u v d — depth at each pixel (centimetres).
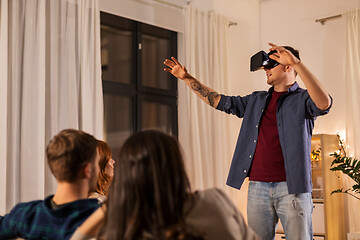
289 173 234
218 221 105
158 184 102
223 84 516
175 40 508
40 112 352
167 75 509
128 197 103
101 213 117
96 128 391
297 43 550
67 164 122
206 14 510
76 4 393
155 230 100
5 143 331
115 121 462
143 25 484
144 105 487
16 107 345
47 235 124
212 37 515
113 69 462
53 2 373
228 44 541
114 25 457
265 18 580
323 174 466
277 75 250
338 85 514
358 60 488
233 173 257
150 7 468
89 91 389
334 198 475
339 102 512
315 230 468
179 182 105
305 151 237
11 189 337
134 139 107
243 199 524
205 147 484
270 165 242
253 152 251
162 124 501
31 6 358
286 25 561
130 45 472
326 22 529
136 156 104
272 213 243
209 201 107
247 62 564
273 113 250
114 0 433
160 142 106
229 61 540
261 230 245
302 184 232
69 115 372
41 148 349
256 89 572
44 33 361
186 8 497
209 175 484
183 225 100
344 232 482
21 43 354
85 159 125
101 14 445
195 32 500
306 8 546
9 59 346
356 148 478
